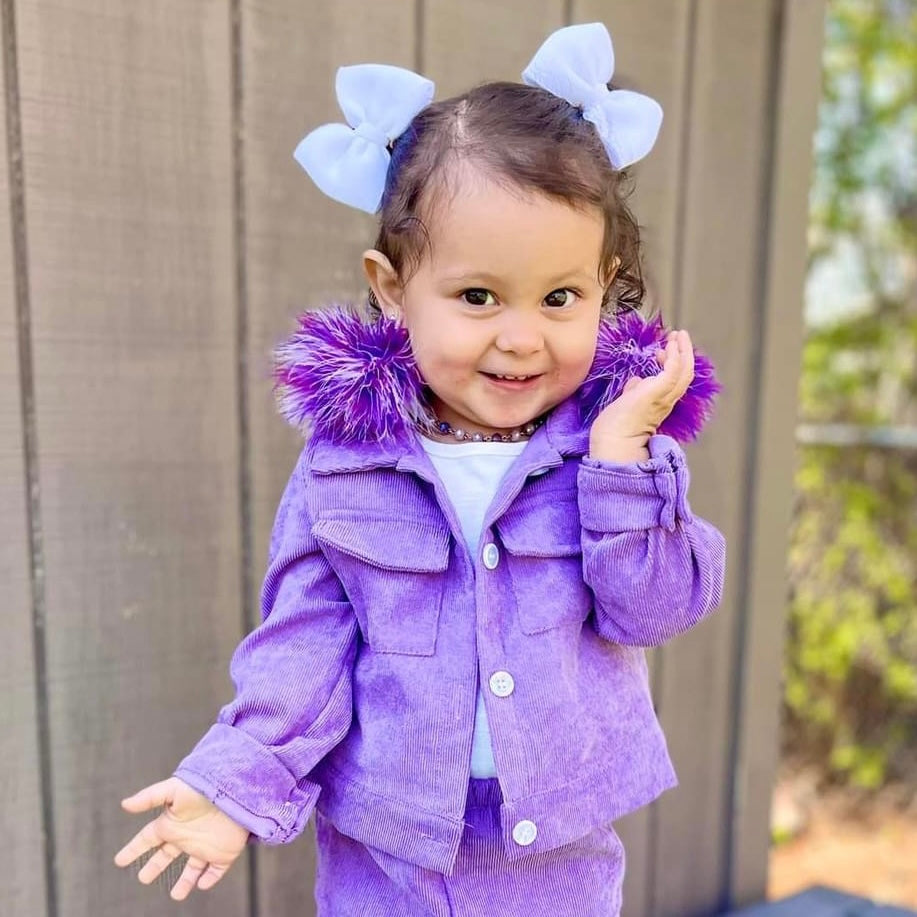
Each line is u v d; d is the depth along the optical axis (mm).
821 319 3977
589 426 1002
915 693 3379
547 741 922
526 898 958
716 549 937
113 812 1293
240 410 1339
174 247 1268
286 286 1354
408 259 933
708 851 1897
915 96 3877
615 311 1069
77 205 1198
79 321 1215
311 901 1476
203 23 1255
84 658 1258
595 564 913
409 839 912
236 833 876
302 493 1002
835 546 3371
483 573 938
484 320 895
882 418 3920
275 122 1320
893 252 3982
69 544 1235
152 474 1283
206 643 1346
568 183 875
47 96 1167
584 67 964
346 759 959
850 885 2732
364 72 978
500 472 980
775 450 1851
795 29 1764
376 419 949
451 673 919
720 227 1751
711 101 1711
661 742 1026
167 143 1248
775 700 1929
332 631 965
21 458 1195
